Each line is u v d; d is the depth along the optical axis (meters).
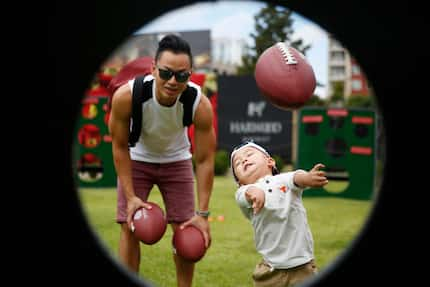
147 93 2.95
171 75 2.82
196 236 3.04
